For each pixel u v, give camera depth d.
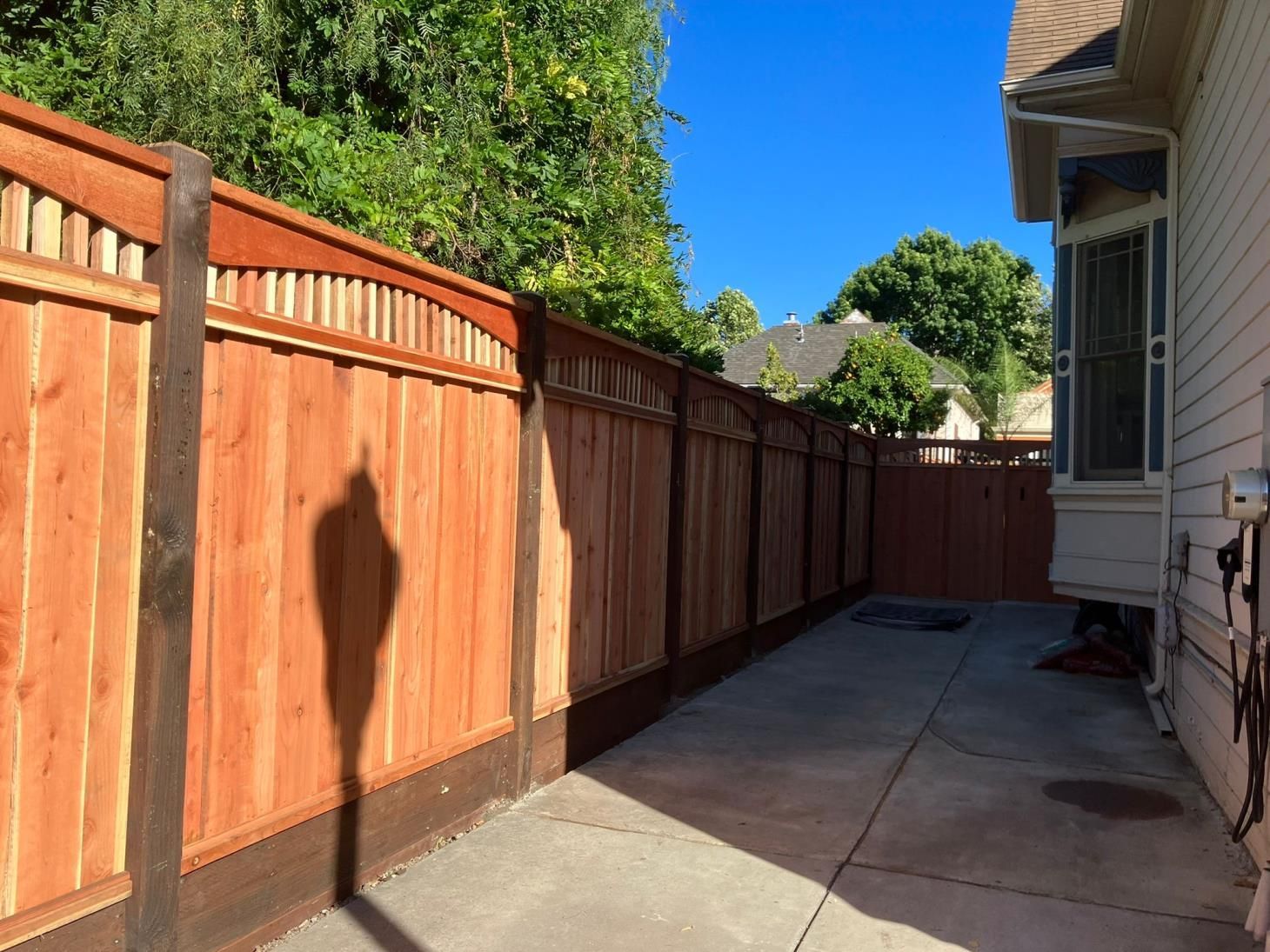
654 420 6.17
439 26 8.60
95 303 2.47
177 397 2.67
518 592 4.65
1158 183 7.10
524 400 4.65
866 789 5.06
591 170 9.73
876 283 49.66
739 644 8.24
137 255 2.61
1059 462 8.00
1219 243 5.24
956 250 48.69
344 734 3.51
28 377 2.33
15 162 2.26
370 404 3.59
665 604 6.56
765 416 8.60
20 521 2.32
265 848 3.16
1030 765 5.57
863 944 3.36
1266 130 4.17
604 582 5.62
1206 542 5.35
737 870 3.96
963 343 48.28
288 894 3.27
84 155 2.43
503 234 8.20
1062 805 4.86
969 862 4.11
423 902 3.57
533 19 9.86
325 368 3.36
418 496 3.89
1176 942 3.40
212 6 6.95
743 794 4.94
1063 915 3.61
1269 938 3.07
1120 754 5.83
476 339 4.28
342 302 3.43
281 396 3.17
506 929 3.39
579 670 5.35
